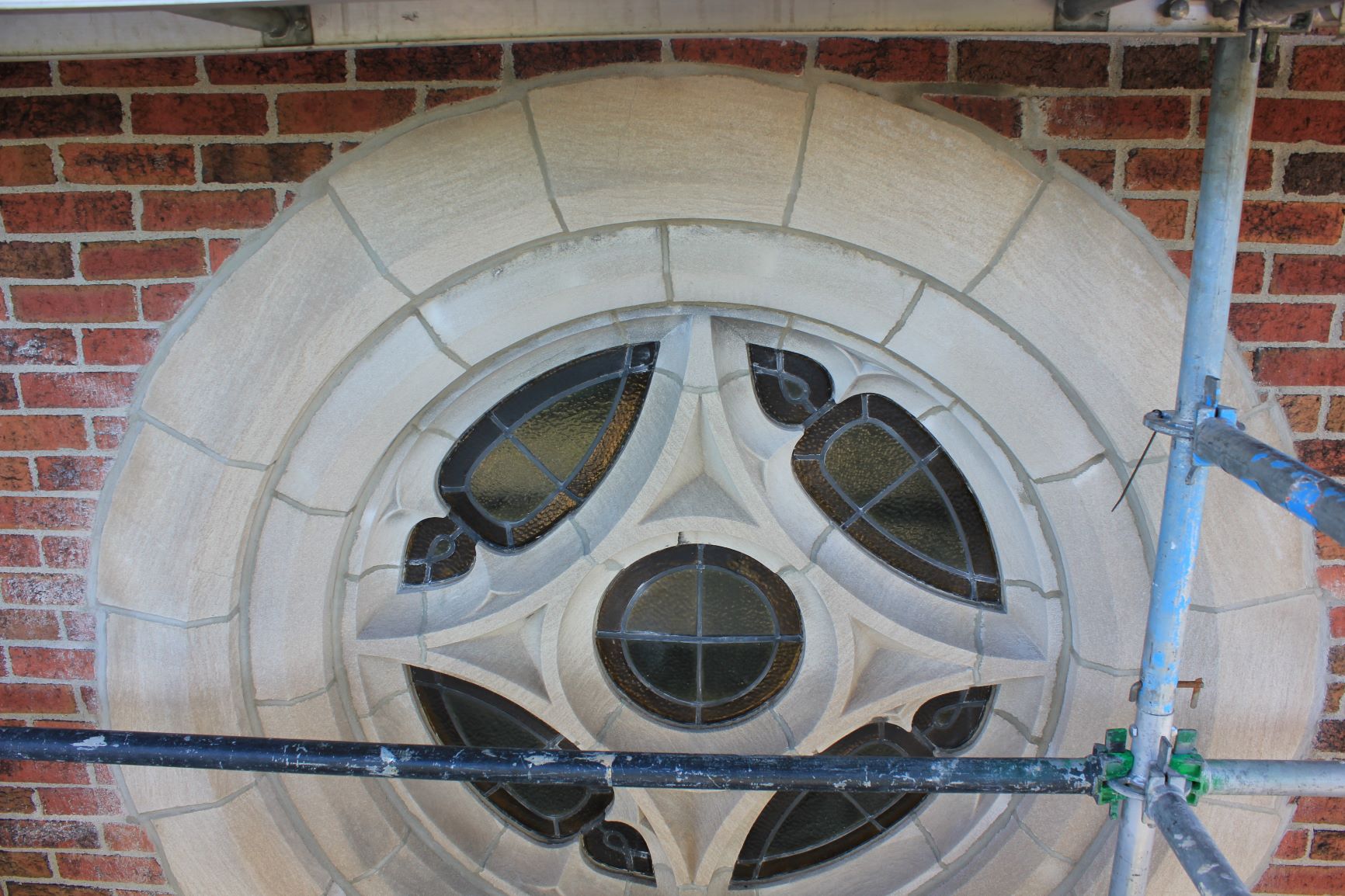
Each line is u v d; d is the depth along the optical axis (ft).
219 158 6.14
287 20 4.75
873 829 8.27
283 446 6.66
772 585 7.61
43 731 6.01
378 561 7.48
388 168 6.02
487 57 5.85
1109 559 6.57
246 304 6.33
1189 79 5.74
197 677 7.00
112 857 7.62
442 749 5.88
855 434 7.22
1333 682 6.70
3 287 6.47
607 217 6.08
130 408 6.62
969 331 6.29
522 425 7.30
